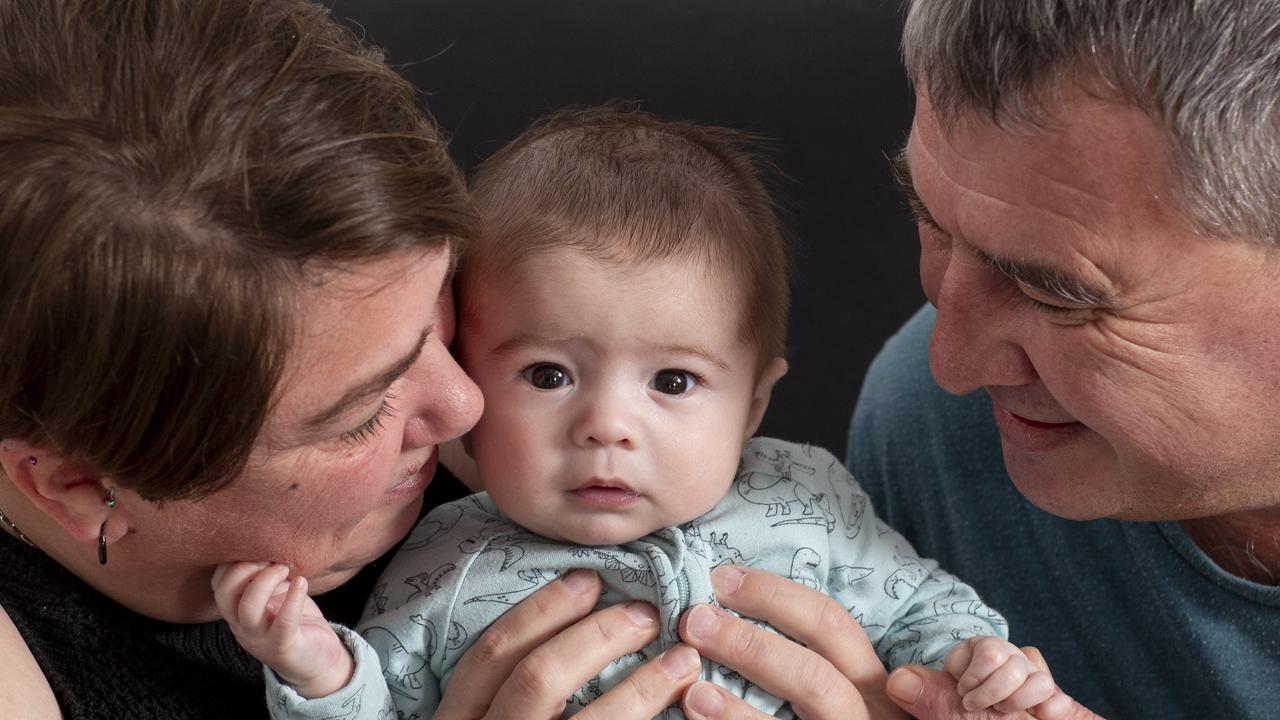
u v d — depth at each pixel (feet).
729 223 3.51
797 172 6.00
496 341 3.38
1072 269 2.63
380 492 2.85
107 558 2.77
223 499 2.63
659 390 3.41
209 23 2.35
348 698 3.02
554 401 3.36
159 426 2.32
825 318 6.15
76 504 2.55
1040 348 2.89
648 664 3.25
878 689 3.48
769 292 3.62
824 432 6.26
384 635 3.42
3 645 2.66
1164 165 2.45
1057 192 2.56
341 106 2.38
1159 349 2.71
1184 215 2.49
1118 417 2.85
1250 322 2.63
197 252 2.21
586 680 3.23
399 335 2.51
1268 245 2.52
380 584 3.56
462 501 3.81
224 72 2.29
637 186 3.47
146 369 2.24
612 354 3.33
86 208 2.16
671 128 3.86
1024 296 2.88
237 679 3.16
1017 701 3.24
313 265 2.30
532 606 3.34
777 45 6.01
